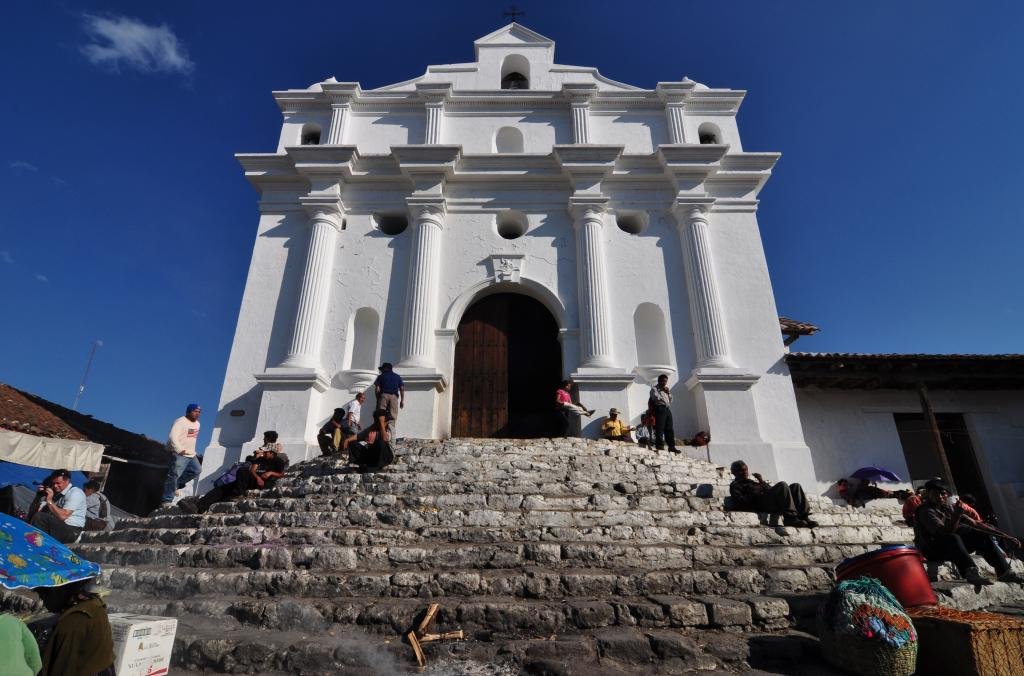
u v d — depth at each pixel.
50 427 13.43
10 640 3.09
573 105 15.54
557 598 5.36
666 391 10.85
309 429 11.69
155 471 16.91
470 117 15.71
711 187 14.57
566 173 14.23
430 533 6.43
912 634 4.34
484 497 7.35
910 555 5.37
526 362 13.59
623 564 6.00
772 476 11.24
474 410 12.85
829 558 6.50
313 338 12.60
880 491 12.05
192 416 10.68
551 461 8.90
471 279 13.58
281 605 5.09
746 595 5.53
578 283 13.38
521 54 16.97
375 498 7.44
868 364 12.28
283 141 15.21
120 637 3.99
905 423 14.30
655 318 13.64
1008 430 13.50
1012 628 4.30
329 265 13.45
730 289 13.41
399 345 12.92
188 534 6.90
